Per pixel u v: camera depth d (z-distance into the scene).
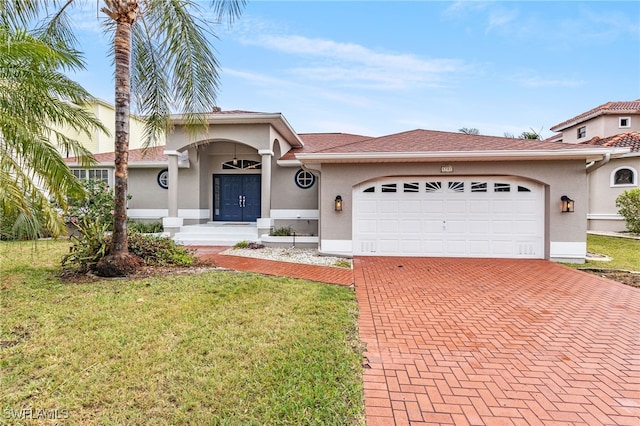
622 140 16.67
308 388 3.25
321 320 5.00
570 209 9.70
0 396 3.06
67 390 3.17
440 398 3.21
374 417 2.92
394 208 10.77
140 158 15.40
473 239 10.53
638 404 3.15
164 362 3.69
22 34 5.36
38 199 6.31
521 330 4.86
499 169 10.14
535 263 9.65
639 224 14.23
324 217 10.77
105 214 13.95
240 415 2.87
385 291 6.80
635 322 5.18
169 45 7.92
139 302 5.65
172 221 12.89
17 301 5.67
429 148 10.48
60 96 7.08
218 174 15.72
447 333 4.74
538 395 3.28
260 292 6.39
